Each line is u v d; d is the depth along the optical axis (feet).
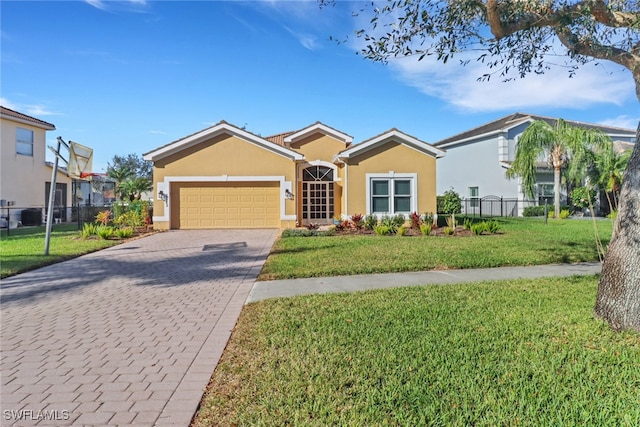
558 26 17.81
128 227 58.90
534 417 9.95
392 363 13.04
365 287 24.68
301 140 71.00
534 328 16.07
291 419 10.10
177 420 10.41
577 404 10.45
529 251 36.81
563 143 77.30
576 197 83.51
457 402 10.66
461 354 13.65
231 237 51.78
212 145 61.31
